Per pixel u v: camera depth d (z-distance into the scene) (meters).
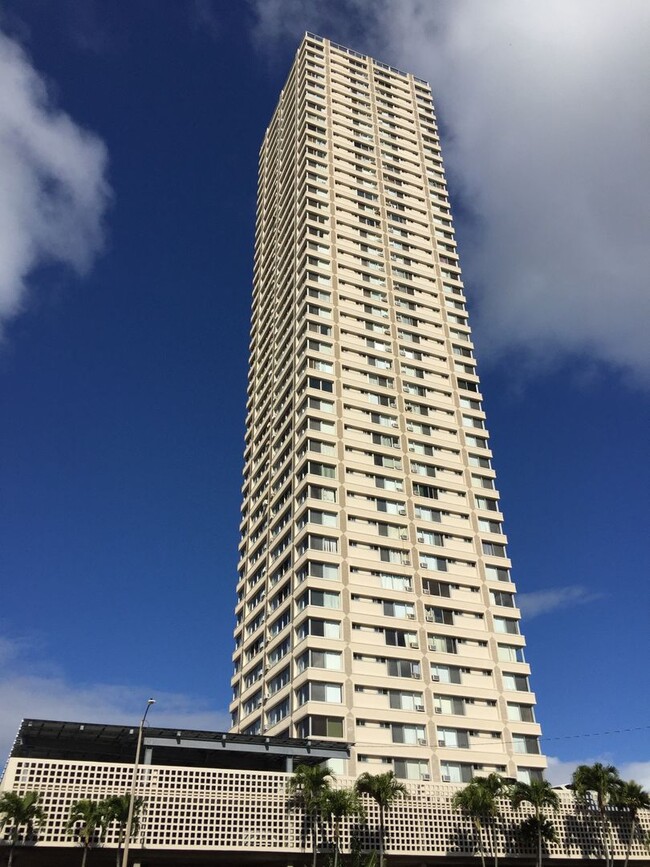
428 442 92.75
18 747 53.47
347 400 90.94
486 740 73.38
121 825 49.25
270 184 130.12
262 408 107.31
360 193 112.62
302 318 96.56
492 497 92.12
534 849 60.66
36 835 48.06
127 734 53.38
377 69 130.00
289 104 127.69
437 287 108.75
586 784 59.44
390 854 56.22
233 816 53.03
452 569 83.88
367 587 77.56
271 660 80.44
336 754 58.91
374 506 84.25
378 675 72.44
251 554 97.56
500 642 80.88
